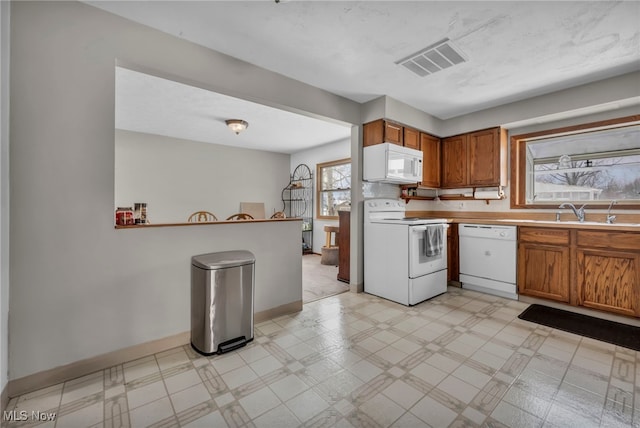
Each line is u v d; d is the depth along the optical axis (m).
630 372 1.75
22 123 1.56
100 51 1.78
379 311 2.83
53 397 1.54
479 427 1.32
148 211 5.34
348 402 1.51
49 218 1.64
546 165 3.45
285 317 2.68
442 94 3.13
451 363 1.87
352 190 3.45
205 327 1.98
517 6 1.74
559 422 1.35
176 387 1.64
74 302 1.72
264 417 1.40
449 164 4.00
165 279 2.06
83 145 1.74
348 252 3.88
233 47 2.22
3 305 1.48
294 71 2.61
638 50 2.21
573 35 2.03
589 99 2.77
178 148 5.65
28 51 1.58
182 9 1.79
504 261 3.17
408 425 1.34
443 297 3.25
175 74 2.07
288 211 7.20
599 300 2.55
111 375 1.75
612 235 2.48
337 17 1.87
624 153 2.93
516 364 1.86
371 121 3.32
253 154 6.66
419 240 3.05
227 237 2.38
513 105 3.32
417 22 1.91
